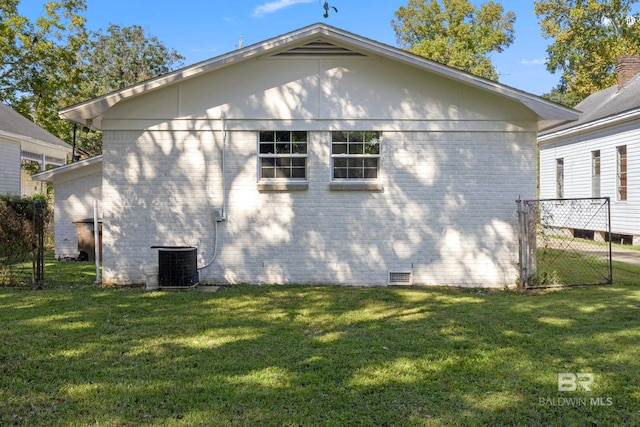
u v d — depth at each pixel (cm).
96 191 1340
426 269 930
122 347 514
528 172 924
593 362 468
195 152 920
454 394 393
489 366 457
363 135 938
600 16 2847
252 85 922
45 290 851
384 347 514
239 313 679
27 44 2345
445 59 3594
